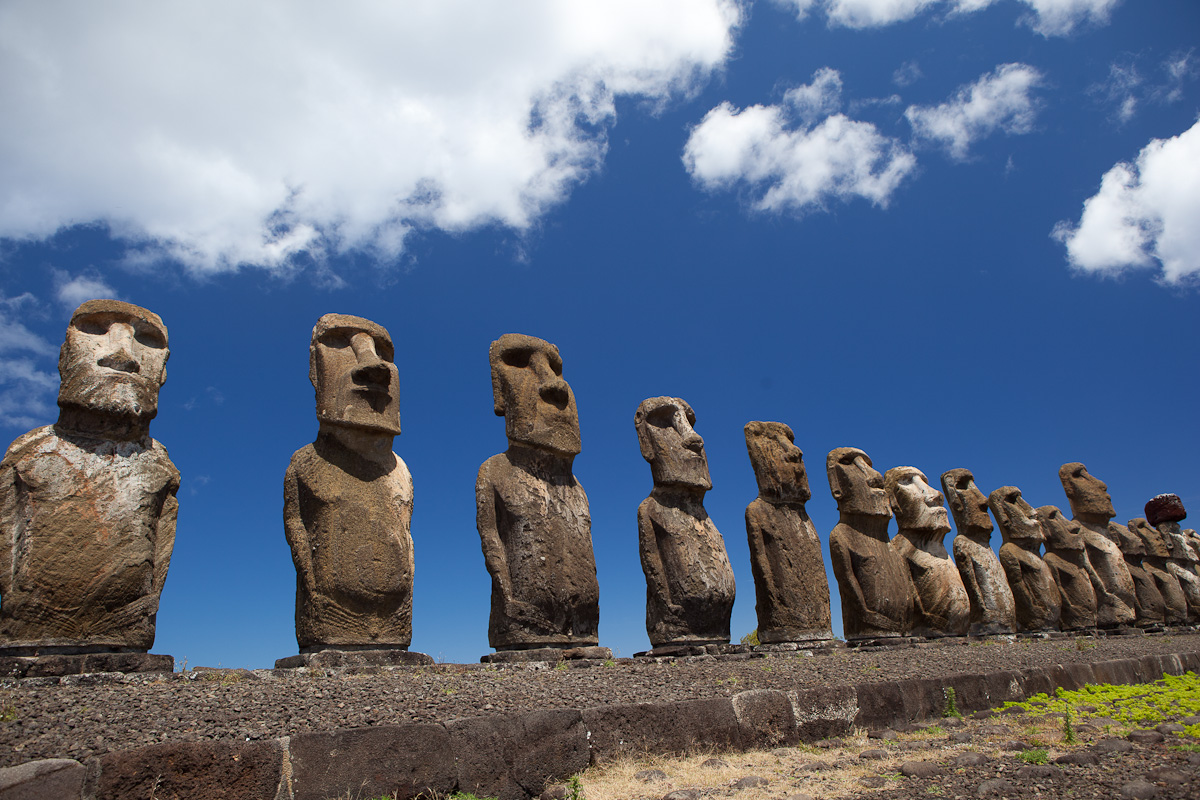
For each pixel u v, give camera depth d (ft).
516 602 36.63
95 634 26.91
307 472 33.04
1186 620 80.38
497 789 20.44
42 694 21.21
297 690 23.32
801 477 51.01
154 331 30.96
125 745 17.17
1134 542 80.02
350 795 18.10
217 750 16.90
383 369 34.04
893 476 59.93
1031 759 23.59
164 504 29.86
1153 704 35.32
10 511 26.66
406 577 33.42
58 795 15.14
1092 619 70.08
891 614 52.75
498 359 41.01
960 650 46.44
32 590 26.08
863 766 24.00
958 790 20.49
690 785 21.57
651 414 46.34
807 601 48.44
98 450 28.53
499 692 24.90
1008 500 68.80
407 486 35.22
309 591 31.65
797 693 28.91
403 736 19.29
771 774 23.17
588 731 23.03
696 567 43.29
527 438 39.34
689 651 40.50
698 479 45.42
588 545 39.55
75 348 28.91
